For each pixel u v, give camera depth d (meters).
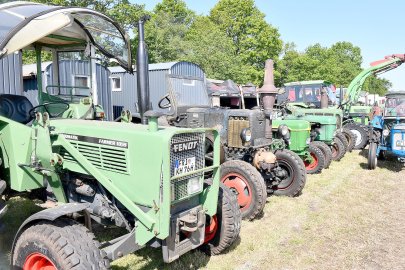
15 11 3.31
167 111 5.11
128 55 4.73
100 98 10.81
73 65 5.02
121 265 3.31
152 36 21.25
